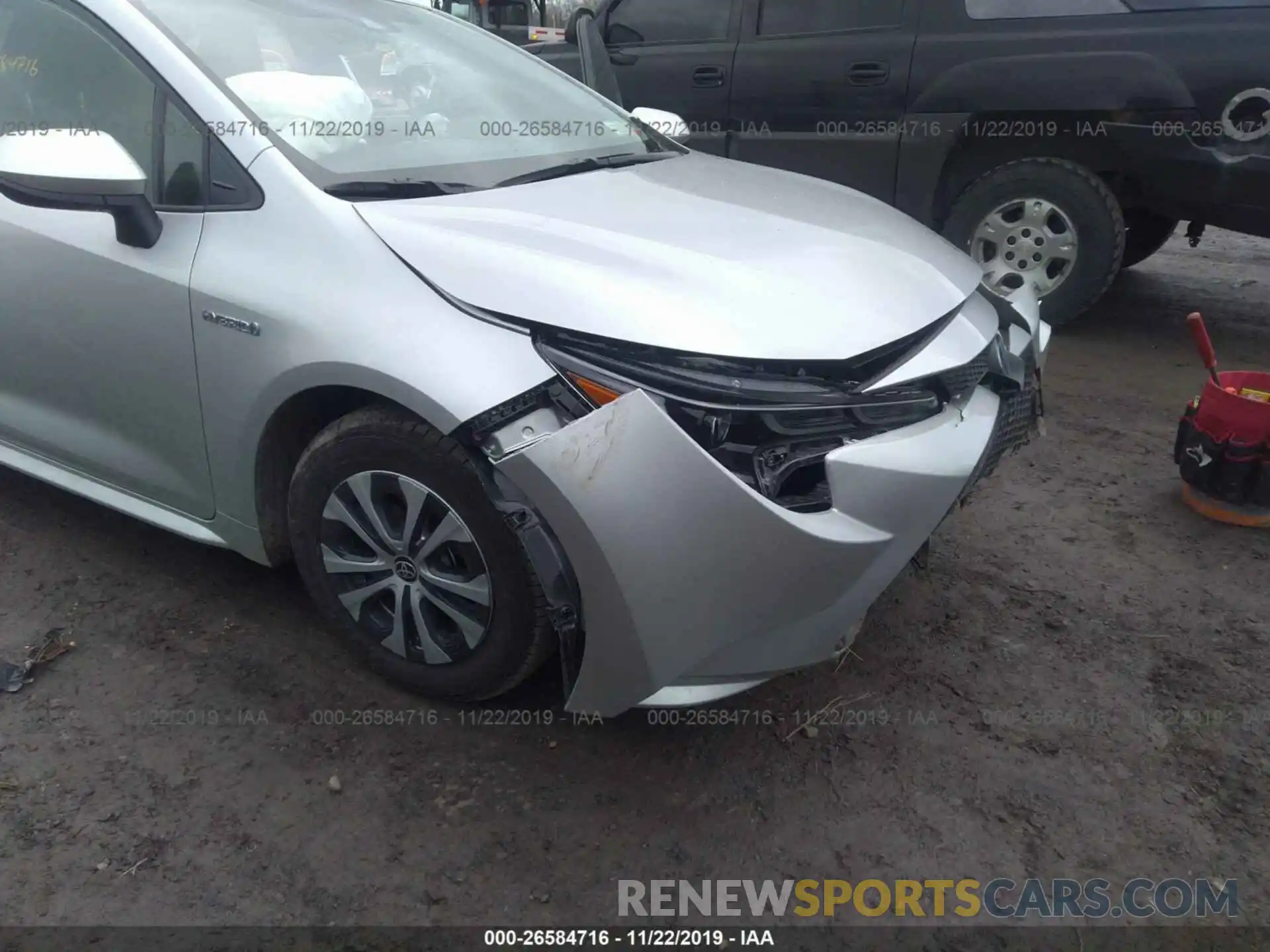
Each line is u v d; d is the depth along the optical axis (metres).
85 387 2.50
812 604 1.91
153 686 2.35
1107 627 2.67
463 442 1.87
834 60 4.99
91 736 2.19
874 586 1.98
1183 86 4.21
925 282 2.25
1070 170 4.57
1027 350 2.55
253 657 2.46
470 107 2.75
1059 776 2.16
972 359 2.13
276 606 2.66
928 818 2.05
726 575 1.82
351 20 2.79
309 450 2.18
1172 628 2.66
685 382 1.81
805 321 1.93
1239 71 4.09
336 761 2.15
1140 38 4.28
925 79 4.76
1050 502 3.34
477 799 2.06
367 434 2.05
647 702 1.93
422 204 2.15
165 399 2.32
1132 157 4.43
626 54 5.64
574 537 1.79
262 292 2.07
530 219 2.13
